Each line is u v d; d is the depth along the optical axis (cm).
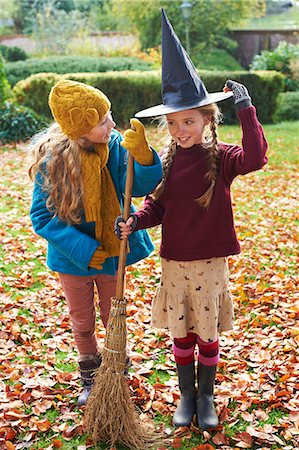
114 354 288
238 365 356
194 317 294
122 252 282
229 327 304
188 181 278
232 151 275
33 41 2278
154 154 271
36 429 303
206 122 275
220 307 299
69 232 283
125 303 288
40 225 288
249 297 453
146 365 361
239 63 2303
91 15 2403
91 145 283
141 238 309
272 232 618
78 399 324
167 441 294
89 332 317
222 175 277
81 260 280
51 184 282
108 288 312
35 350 384
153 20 2191
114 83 1403
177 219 283
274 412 312
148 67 1816
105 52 2116
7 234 618
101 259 286
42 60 1833
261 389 332
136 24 2212
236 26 2338
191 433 299
